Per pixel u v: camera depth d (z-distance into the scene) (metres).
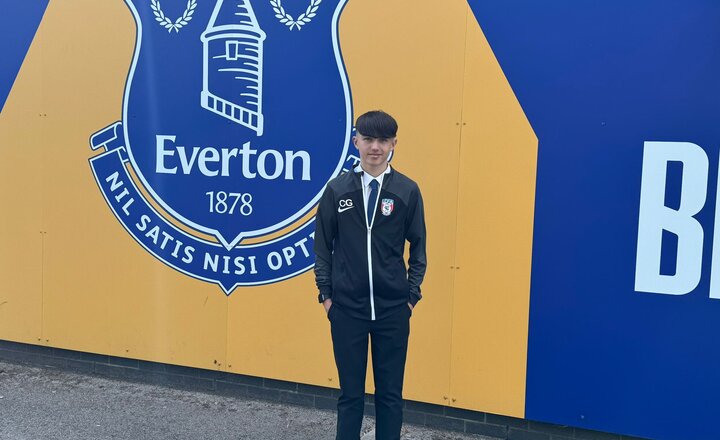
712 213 3.34
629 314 3.50
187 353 4.41
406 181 3.03
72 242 4.62
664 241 3.42
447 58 3.75
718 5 3.27
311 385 4.20
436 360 3.87
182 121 4.32
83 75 4.51
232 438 3.77
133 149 4.44
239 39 4.17
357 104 3.95
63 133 4.59
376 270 2.97
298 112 4.08
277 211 4.17
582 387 3.61
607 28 3.45
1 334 4.84
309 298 4.14
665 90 3.37
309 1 4.01
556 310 3.62
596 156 3.51
